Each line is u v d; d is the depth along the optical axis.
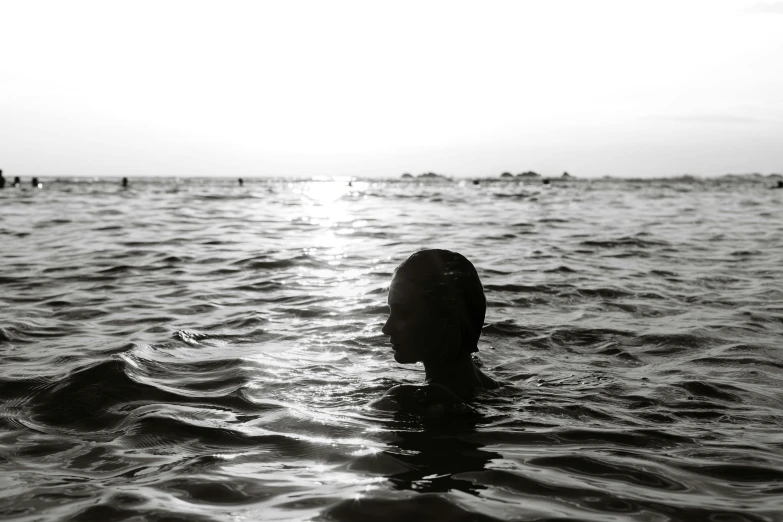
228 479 2.50
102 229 13.45
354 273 8.09
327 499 2.31
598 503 2.30
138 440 2.95
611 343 4.90
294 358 4.41
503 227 14.62
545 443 2.91
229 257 9.43
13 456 2.79
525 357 4.52
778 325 5.56
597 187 55.12
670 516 2.21
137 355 4.26
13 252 9.86
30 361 4.24
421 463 2.65
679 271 8.49
